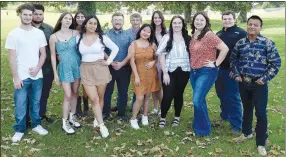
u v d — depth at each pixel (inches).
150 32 245.1
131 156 213.0
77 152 219.1
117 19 250.1
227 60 234.4
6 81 405.7
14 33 219.5
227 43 231.9
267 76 198.8
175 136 240.4
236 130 244.2
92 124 262.1
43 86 253.6
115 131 249.1
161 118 256.1
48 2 672.4
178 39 239.0
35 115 240.1
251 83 206.2
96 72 234.7
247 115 224.7
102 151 221.1
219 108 303.0
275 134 241.4
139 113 286.2
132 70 247.4
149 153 216.7
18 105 230.5
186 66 239.9
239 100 242.2
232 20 229.9
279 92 349.7
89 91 235.5
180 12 923.4
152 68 249.0
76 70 239.1
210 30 225.9
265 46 201.0
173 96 248.8
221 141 232.4
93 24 229.3
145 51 245.4
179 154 215.6
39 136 239.3
